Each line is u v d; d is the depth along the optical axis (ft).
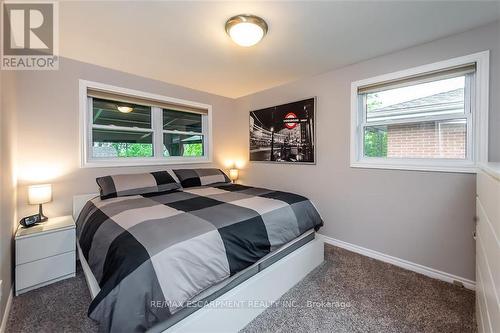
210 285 4.02
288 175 10.55
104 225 5.06
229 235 4.60
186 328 3.72
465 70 6.16
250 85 10.88
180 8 5.24
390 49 7.22
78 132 8.05
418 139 7.19
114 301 3.16
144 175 8.75
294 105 10.16
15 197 6.39
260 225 5.34
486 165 4.09
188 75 9.53
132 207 6.09
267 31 6.19
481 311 4.02
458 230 6.26
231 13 5.43
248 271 5.01
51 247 6.21
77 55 7.62
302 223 6.52
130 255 3.58
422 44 6.84
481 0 4.93
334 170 8.92
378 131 8.05
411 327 4.68
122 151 9.55
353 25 5.93
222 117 12.79
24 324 4.73
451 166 6.34
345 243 8.65
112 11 5.31
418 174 6.95
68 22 5.72
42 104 7.33
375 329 4.64
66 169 7.80
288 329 4.62
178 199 7.16
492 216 3.16
